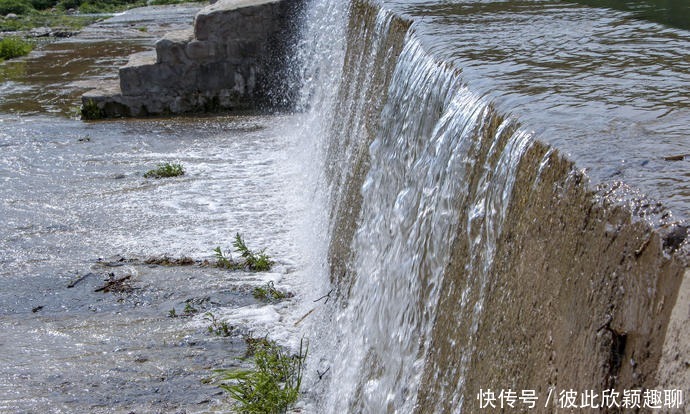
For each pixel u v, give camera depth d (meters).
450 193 3.55
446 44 4.53
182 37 13.27
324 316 6.09
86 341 6.24
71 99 14.41
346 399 4.86
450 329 3.30
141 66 13.05
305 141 10.19
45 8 32.12
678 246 1.79
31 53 19.11
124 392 5.49
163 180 9.84
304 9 12.77
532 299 2.47
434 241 3.72
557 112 2.93
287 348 5.93
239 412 5.13
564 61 3.89
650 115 2.80
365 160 5.89
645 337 1.80
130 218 8.67
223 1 13.94
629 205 2.02
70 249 7.98
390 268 4.50
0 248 8.02
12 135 12.04
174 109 13.23
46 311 6.78
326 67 9.77
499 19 5.30
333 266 6.35
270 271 7.31
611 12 5.38
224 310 6.63
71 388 5.56
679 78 3.37
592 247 2.12
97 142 11.61
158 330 6.36
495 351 2.72
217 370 5.70
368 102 6.27
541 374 2.32
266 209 8.78
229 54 13.09
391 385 4.10
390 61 5.73
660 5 5.79
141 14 26.50
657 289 1.80
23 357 6.01
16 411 5.29
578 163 2.35
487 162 3.11
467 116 3.49
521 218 2.68
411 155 4.53
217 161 10.53
